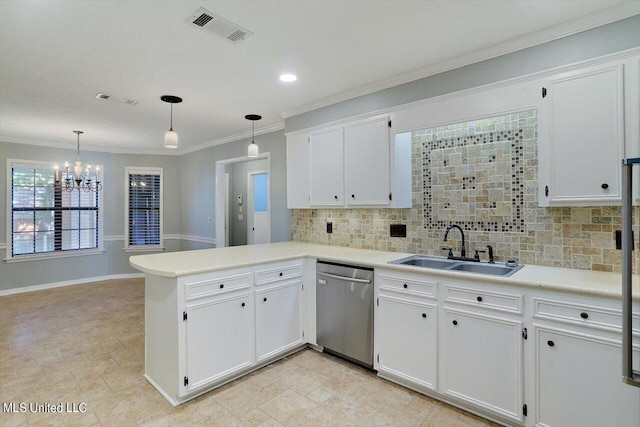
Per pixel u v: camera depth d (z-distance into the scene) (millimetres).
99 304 4590
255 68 2668
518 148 2461
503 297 1967
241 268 2543
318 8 1879
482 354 2055
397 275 2447
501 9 1915
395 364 2469
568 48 2080
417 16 1978
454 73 2574
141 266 2375
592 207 2158
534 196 2385
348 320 2766
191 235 6281
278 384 2492
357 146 3146
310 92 3213
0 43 2207
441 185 2857
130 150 6285
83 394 2367
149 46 2283
